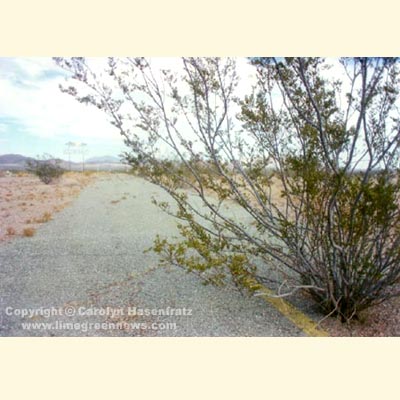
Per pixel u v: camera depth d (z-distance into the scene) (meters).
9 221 7.02
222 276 2.70
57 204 9.56
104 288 3.37
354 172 2.49
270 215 2.81
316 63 2.47
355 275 2.50
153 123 2.77
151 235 5.61
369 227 2.31
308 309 2.92
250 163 3.01
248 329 2.57
